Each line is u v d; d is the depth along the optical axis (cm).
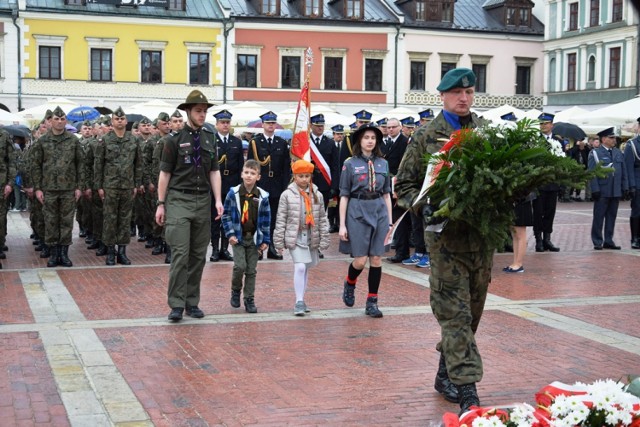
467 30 4903
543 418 387
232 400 592
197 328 821
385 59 4753
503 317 887
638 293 1048
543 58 5084
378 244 871
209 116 2681
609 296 1023
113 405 575
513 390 620
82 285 1073
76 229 1878
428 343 766
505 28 5012
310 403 586
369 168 869
